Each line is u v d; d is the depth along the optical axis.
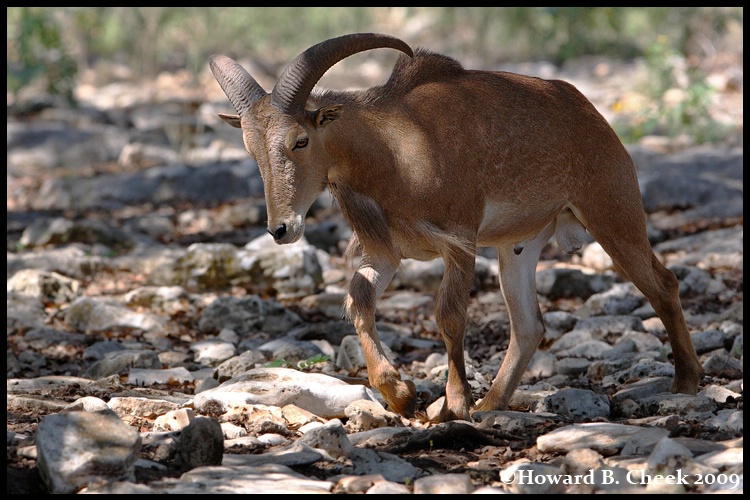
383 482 6.88
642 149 22.80
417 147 9.05
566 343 12.48
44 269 16.08
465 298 9.02
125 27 40.34
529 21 39.94
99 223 18.72
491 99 9.43
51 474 6.67
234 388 9.20
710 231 17.80
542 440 7.91
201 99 32.34
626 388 10.00
